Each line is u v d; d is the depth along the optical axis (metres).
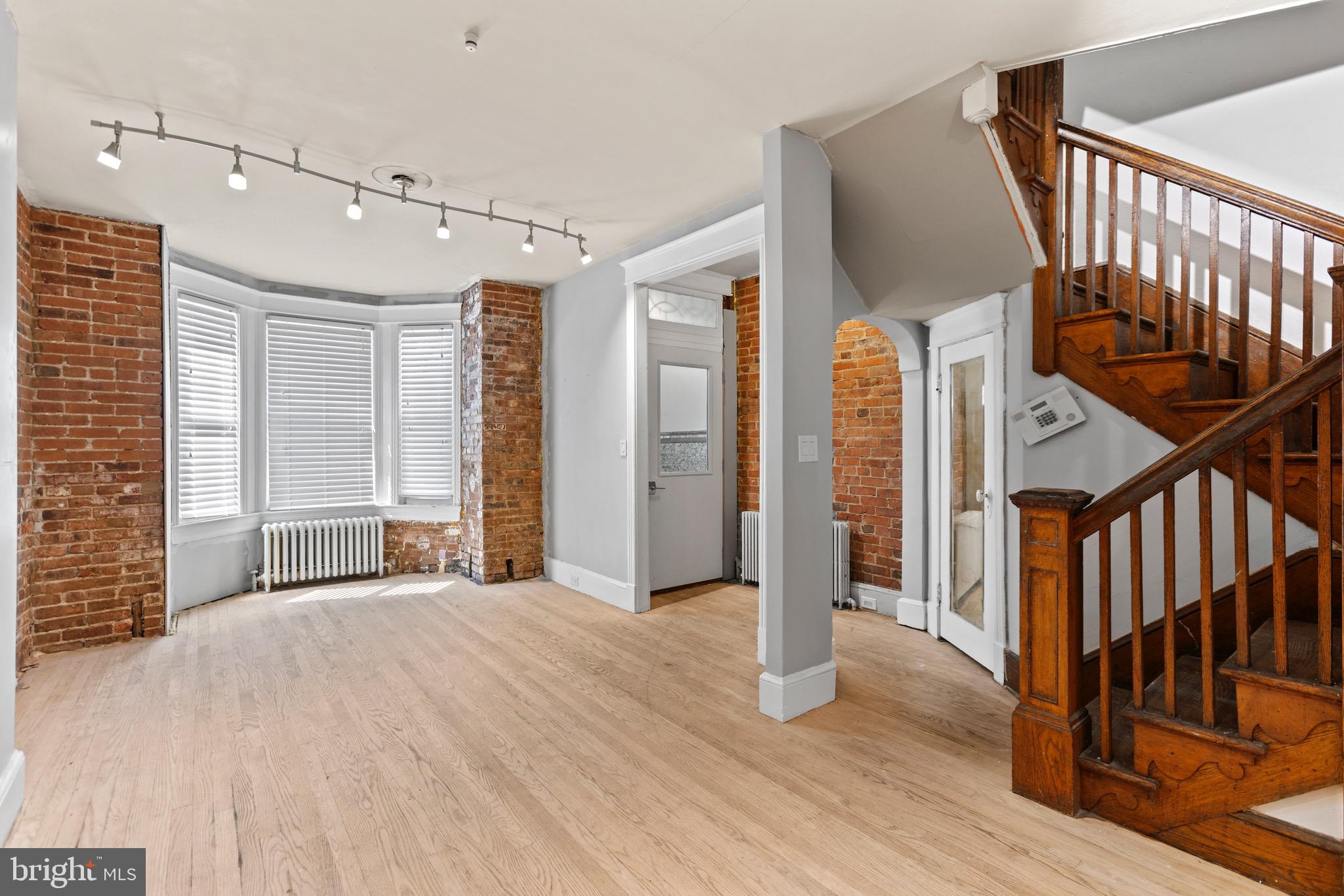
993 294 3.14
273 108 2.54
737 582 5.29
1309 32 2.96
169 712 2.76
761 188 3.36
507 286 5.32
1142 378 2.58
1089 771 2.02
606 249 4.45
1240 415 1.75
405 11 1.95
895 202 2.89
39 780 2.20
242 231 3.97
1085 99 3.62
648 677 3.21
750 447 5.36
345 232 4.01
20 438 3.29
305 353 5.38
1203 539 1.81
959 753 2.43
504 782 2.21
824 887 1.70
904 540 4.10
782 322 2.70
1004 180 2.53
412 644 3.71
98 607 3.65
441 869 1.77
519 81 2.35
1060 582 2.04
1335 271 1.84
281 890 1.68
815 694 2.82
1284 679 1.65
